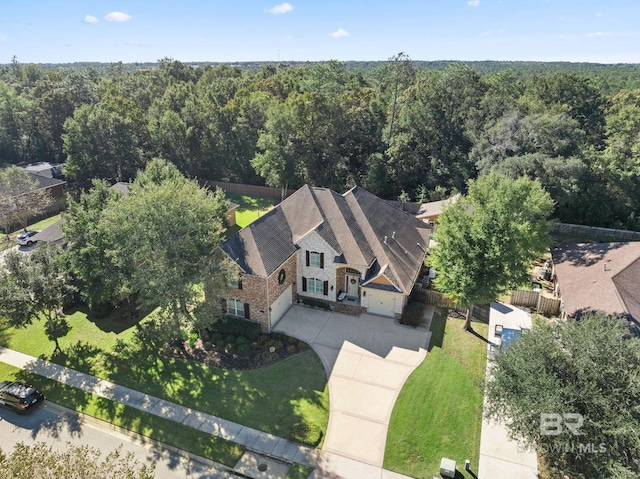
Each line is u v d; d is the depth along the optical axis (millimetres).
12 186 52031
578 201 49594
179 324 25578
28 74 125125
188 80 117562
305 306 32969
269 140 60188
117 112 71188
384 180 60156
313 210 33938
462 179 57281
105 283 29578
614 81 133500
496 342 28141
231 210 52594
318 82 79125
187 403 23859
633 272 28781
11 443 21578
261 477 19266
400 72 63406
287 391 24359
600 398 15180
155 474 19562
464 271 26453
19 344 30000
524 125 49969
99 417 23172
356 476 19141
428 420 21969
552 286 35406
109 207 27844
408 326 30078
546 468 19078
